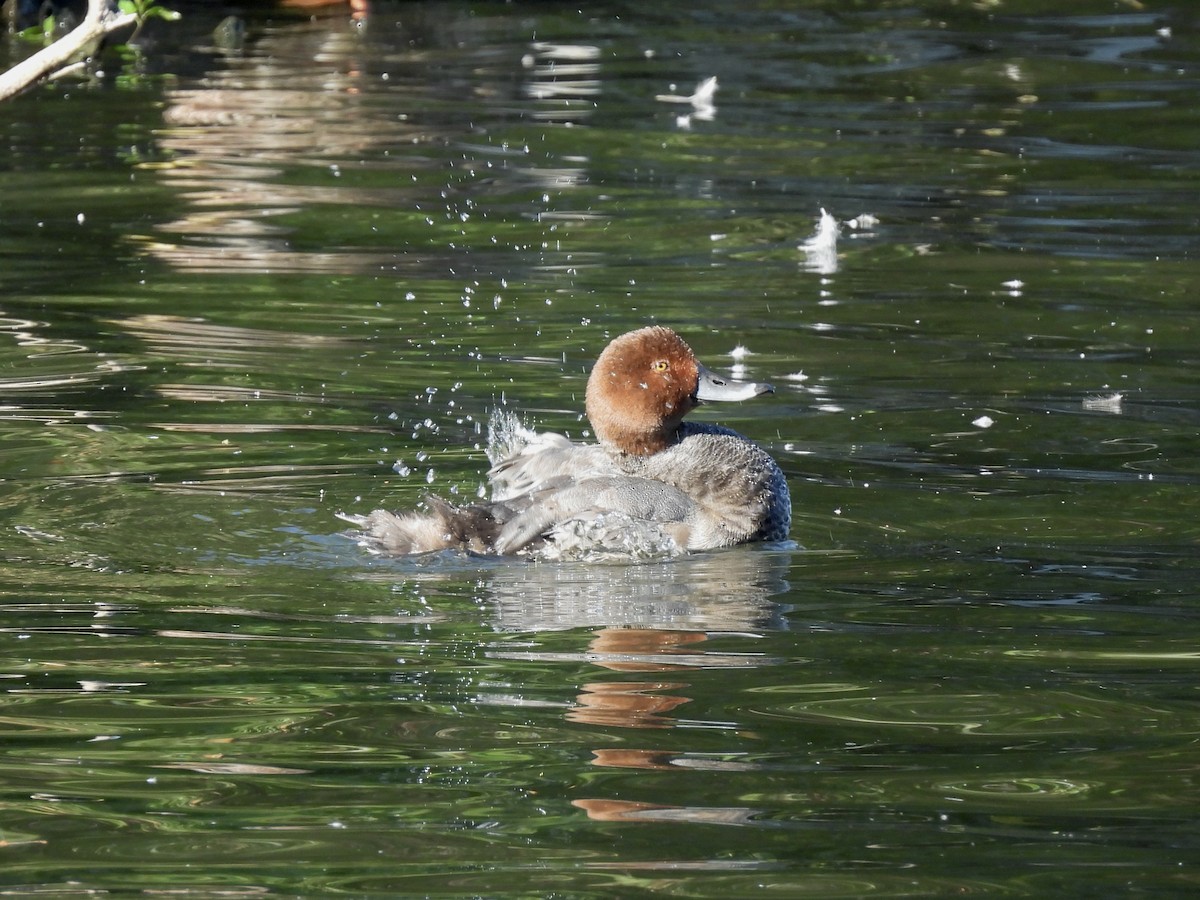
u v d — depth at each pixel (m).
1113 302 16.00
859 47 29.78
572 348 14.42
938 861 6.39
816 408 12.95
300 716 7.66
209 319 15.11
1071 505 10.87
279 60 27.98
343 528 10.37
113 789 6.96
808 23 32.25
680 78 27.09
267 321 15.07
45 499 10.61
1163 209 19.61
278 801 6.86
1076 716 7.72
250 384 13.27
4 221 18.48
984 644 8.63
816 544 10.29
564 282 16.52
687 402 10.83
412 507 10.72
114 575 9.47
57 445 11.69
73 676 8.09
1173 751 7.34
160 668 8.21
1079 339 14.84
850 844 6.50
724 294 16.17
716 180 20.80
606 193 20.11
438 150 22.12
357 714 7.70
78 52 10.55
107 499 10.65
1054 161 21.98
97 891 6.13
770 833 6.59
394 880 6.23
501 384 13.40
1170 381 13.63
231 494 10.87
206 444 11.84
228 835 6.57
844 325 15.22
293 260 17.17
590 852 6.44
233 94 25.30
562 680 8.11
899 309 15.76
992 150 22.58
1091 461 11.73
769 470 10.60
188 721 7.61
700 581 9.66
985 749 7.38
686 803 6.87
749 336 14.84
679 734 7.52
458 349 14.36
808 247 17.94
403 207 19.33
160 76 26.53
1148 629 8.82
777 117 24.47
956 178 21.05
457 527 10.08
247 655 8.39
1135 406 12.98
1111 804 6.84
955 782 7.07
